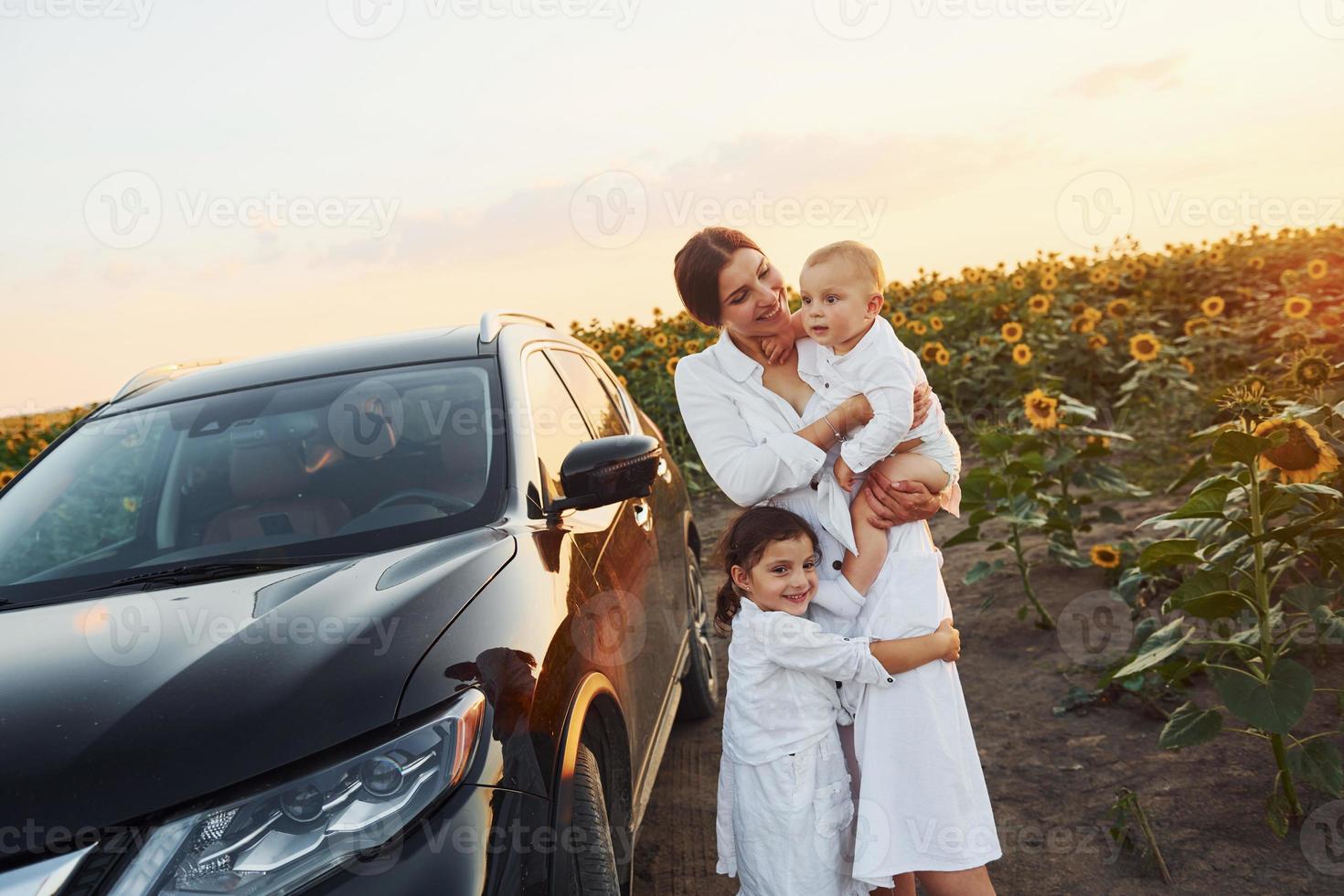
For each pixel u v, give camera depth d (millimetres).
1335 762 2695
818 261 2090
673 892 2865
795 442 2096
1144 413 7625
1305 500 3072
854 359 2109
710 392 2291
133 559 2416
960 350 10469
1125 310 9469
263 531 2408
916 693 2059
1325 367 3531
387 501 2439
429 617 1860
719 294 2176
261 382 2980
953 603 5086
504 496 2447
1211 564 2992
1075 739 3473
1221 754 3193
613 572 2656
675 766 3732
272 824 1509
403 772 1603
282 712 1606
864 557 2137
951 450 2219
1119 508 6070
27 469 2855
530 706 1858
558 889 1765
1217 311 8195
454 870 1564
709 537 7309
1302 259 11312
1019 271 12008
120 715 1600
